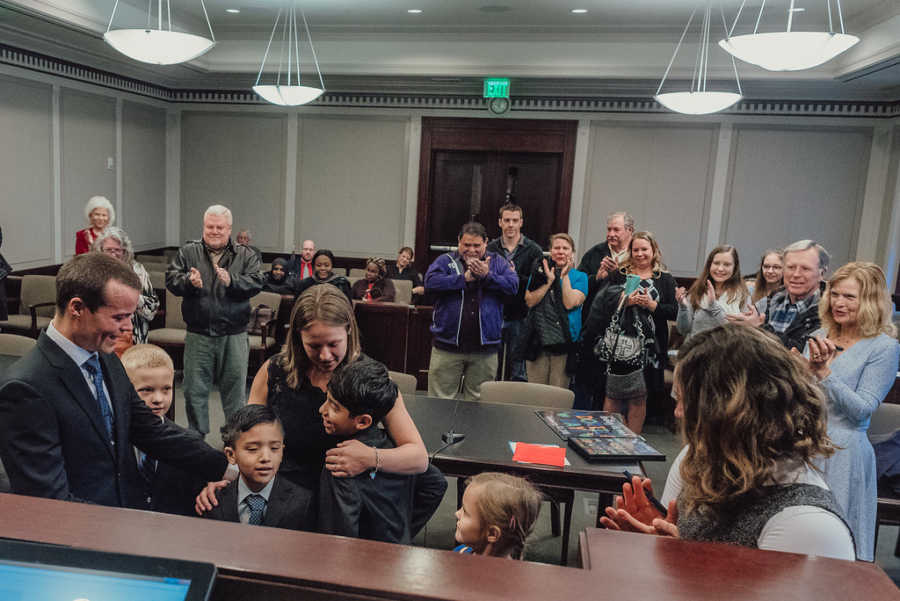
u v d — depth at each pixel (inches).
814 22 238.8
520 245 170.2
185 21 270.7
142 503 65.9
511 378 202.7
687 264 321.7
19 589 20.6
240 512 66.1
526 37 272.8
